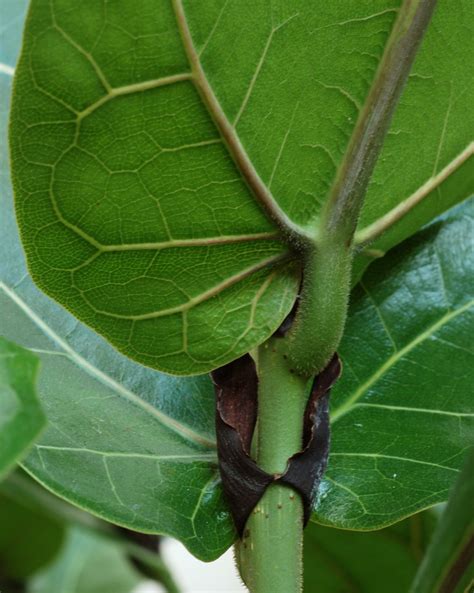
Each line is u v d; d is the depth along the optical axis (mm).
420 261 539
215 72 438
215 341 469
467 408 518
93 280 460
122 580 712
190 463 490
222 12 432
